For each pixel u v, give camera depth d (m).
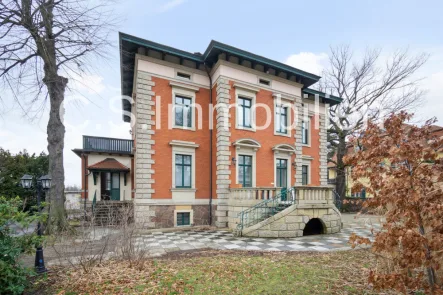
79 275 5.55
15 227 4.77
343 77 25.64
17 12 9.63
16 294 4.39
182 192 14.38
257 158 15.81
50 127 11.15
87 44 10.49
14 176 16.45
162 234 11.80
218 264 6.33
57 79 10.86
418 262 3.31
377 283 3.58
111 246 6.99
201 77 15.79
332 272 5.56
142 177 13.34
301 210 10.95
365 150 3.84
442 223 3.21
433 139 3.43
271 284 4.92
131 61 15.34
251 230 10.90
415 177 3.31
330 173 36.03
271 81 16.88
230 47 14.50
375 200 3.58
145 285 4.95
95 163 19.64
